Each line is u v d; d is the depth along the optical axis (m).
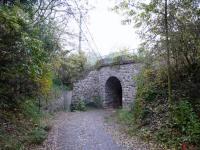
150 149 4.62
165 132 5.02
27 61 4.49
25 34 4.12
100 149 4.77
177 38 5.26
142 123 6.13
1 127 4.45
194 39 5.14
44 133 5.38
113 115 9.84
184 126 4.85
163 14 5.31
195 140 4.43
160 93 6.38
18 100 5.91
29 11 5.88
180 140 4.60
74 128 6.96
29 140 4.59
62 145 5.00
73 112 11.46
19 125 5.06
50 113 9.23
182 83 5.89
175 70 6.07
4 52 4.00
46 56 6.70
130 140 5.42
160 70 6.43
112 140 5.51
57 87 12.13
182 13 5.21
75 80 13.09
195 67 5.78
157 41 5.62
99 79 13.38
